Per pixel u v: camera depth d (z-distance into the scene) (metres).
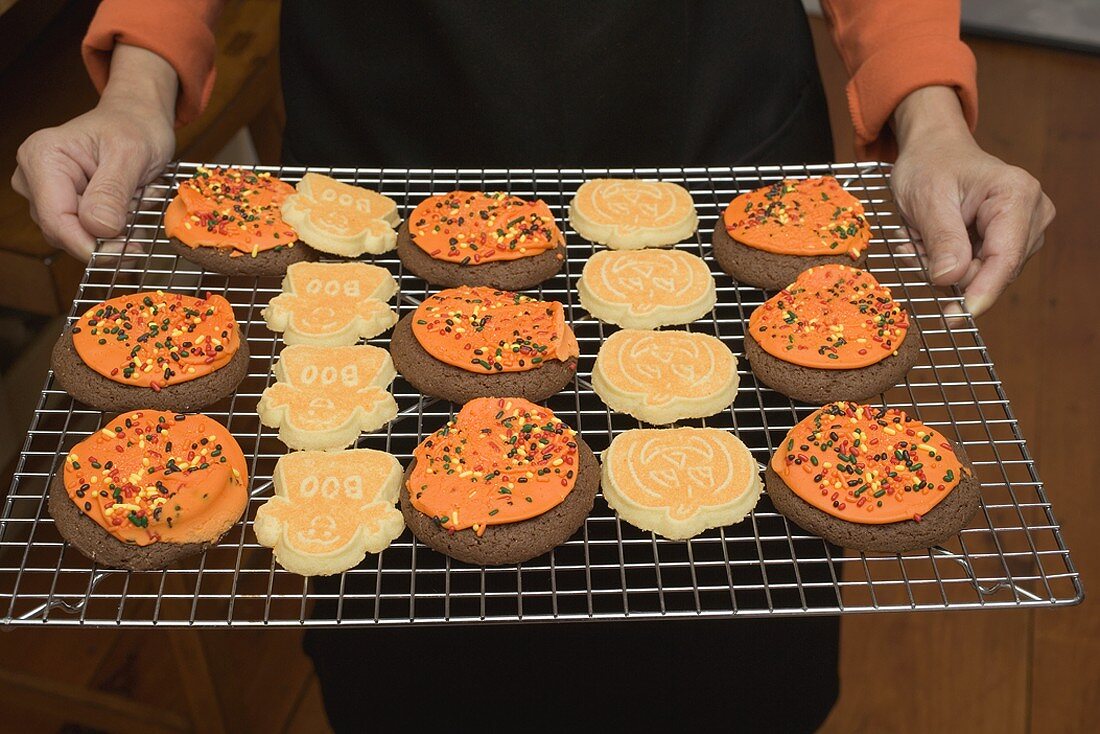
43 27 1.00
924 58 0.75
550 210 0.78
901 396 1.13
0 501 0.97
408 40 0.75
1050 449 1.09
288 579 1.00
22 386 0.99
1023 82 1.50
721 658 0.74
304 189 0.75
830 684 0.76
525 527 0.62
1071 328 1.21
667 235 0.76
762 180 0.79
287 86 0.80
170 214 0.74
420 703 0.76
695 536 0.63
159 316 0.69
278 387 0.67
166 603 0.81
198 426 0.64
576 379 0.69
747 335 0.71
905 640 1.00
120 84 0.76
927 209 0.73
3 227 0.86
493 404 0.65
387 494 0.63
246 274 0.73
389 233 0.75
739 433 0.70
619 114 0.77
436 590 0.71
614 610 0.71
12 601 0.58
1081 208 1.33
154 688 0.95
